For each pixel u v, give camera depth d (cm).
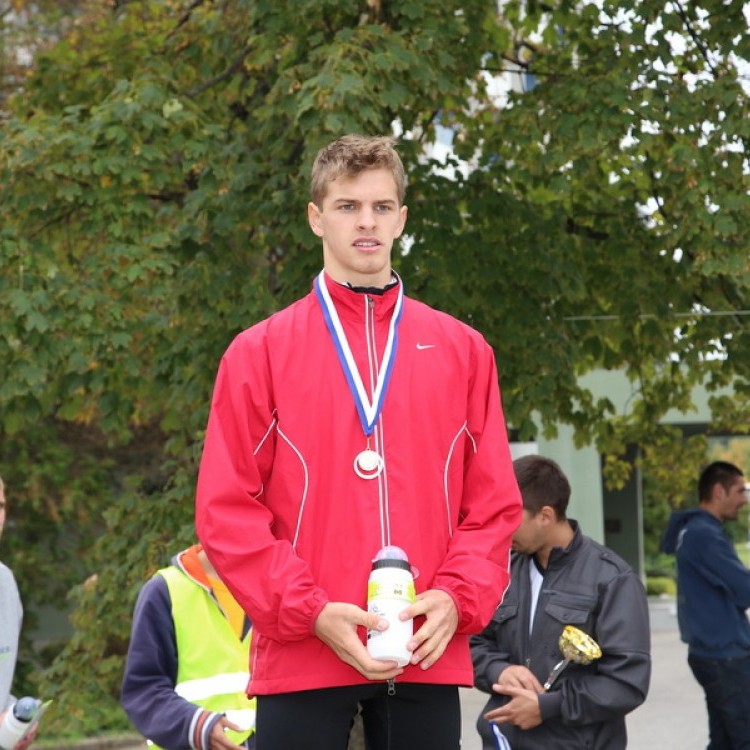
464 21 941
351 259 327
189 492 988
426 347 332
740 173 845
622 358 1054
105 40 1100
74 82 1088
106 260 912
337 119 771
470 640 551
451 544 325
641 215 1030
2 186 912
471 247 938
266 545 310
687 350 1010
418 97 911
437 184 959
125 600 991
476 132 1057
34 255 906
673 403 1100
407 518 315
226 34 980
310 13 858
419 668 316
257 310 883
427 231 934
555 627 529
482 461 336
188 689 472
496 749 532
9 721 385
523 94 957
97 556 1073
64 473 2059
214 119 1038
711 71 920
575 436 1092
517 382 921
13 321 877
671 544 920
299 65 834
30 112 1077
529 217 968
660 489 1183
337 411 320
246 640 482
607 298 1016
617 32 898
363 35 837
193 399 916
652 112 848
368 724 329
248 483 323
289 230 851
